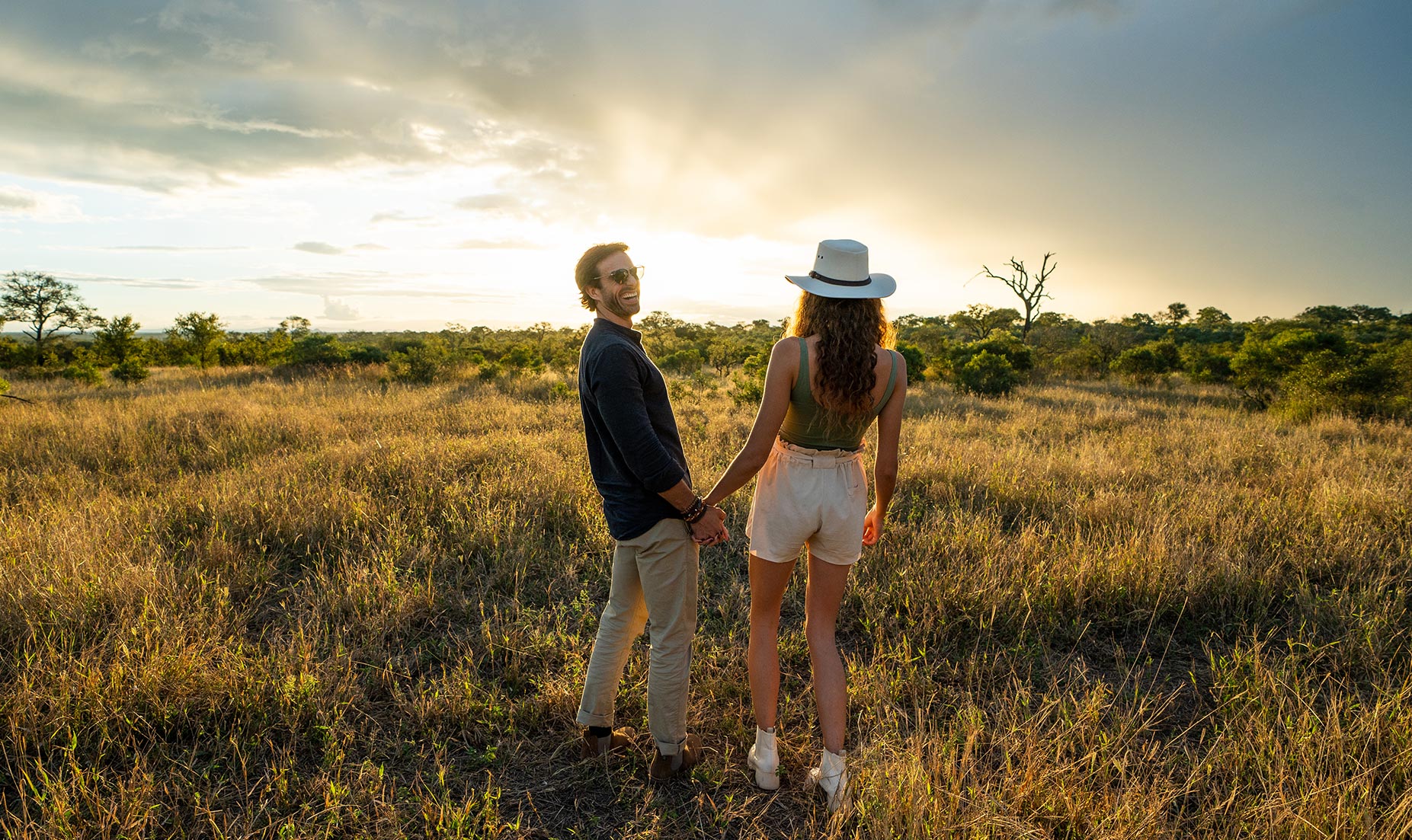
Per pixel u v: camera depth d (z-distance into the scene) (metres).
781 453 2.18
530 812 2.14
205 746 2.37
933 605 3.45
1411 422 10.49
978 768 2.32
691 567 2.17
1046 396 15.26
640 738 2.49
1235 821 2.02
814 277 2.09
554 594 3.66
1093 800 2.09
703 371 23.02
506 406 10.39
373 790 2.13
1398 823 1.91
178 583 3.43
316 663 2.80
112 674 2.50
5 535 3.87
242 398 11.42
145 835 1.97
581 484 5.20
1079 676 2.94
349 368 18.55
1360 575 3.90
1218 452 7.31
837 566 2.23
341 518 4.41
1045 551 4.07
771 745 2.25
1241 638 3.29
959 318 46.56
